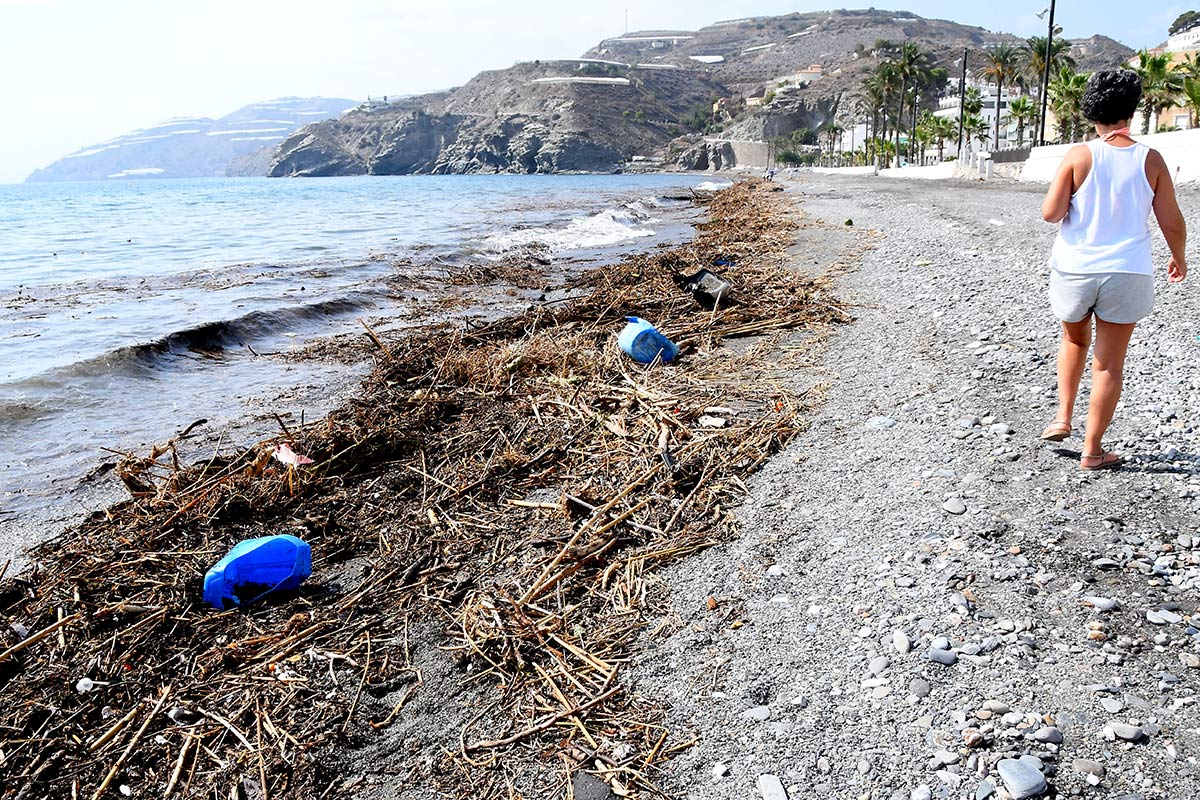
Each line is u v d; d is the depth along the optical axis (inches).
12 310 460.1
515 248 781.9
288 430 267.6
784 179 2768.2
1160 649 125.6
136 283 568.4
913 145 3553.2
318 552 186.2
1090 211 163.9
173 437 264.5
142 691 141.0
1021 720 114.8
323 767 124.5
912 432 219.6
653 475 211.5
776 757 116.7
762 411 253.6
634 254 714.8
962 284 402.9
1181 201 741.3
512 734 129.4
